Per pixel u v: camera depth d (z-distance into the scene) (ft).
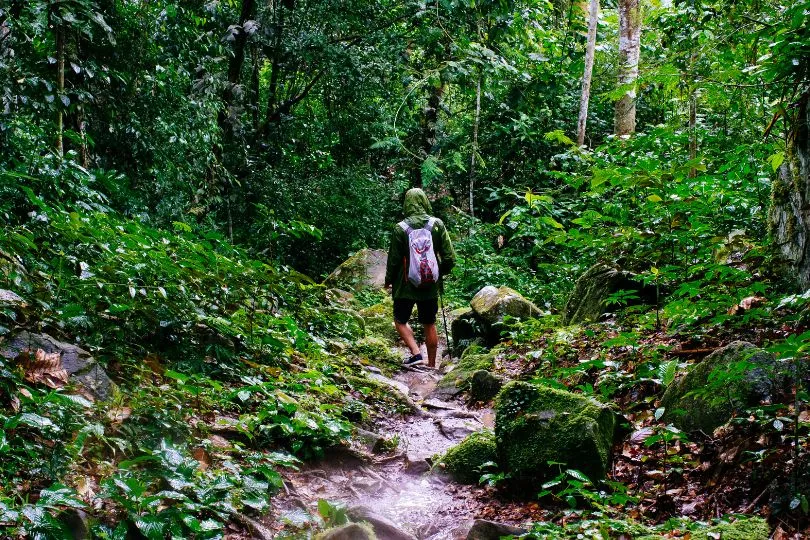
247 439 12.60
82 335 13.34
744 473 10.40
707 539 8.87
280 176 52.19
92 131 29.68
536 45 55.62
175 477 9.56
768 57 16.42
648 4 45.85
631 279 20.54
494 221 58.08
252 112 54.19
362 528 9.60
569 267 29.40
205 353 15.14
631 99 35.88
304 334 17.74
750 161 20.66
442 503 12.37
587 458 11.64
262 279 17.40
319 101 66.74
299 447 12.80
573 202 33.32
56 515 8.11
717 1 28.04
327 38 51.90
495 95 55.52
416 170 62.54
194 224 35.81
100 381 11.44
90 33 25.12
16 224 17.25
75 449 9.34
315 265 51.24
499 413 13.05
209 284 16.63
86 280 14.07
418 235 23.62
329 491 12.21
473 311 28.60
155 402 11.57
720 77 20.11
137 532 8.63
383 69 52.54
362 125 60.13
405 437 16.08
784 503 9.46
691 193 20.40
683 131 28.96
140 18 31.12
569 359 18.60
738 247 18.86
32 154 19.66
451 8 47.85
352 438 14.61
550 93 53.31
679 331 16.15
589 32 40.42
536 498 11.93
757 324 14.69
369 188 56.24
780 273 16.34
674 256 20.16
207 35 42.39
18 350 11.01
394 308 24.40
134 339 14.29
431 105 59.26
